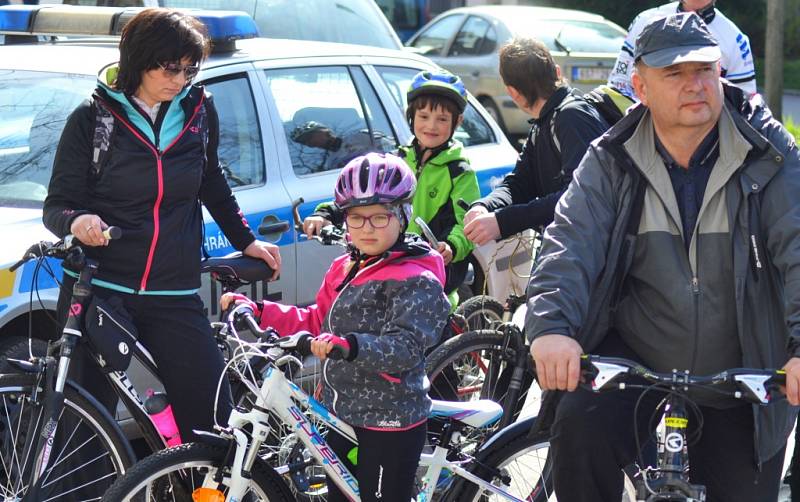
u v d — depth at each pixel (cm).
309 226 458
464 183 512
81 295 407
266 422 373
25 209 520
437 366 499
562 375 310
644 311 348
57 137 545
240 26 598
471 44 1656
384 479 382
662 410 348
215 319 544
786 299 323
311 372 488
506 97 1584
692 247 338
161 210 421
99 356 418
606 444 338
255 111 590
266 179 586
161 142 417
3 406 418
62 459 421
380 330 373
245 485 371
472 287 676
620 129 346
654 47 332
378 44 921
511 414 489
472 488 429
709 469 354
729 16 3306
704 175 341
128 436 523
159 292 423
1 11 608
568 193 348
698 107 330
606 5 2948
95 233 396
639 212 343
